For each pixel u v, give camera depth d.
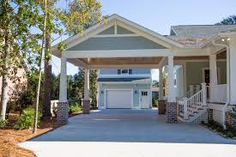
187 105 19.62
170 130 15.45
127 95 38.25
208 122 18.02
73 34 17.23
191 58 23.38
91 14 18.73
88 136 13.45
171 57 18.42
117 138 12.89
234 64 16.09
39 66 14.18
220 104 16.67
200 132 14.67
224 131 14.37
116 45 18.58
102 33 18.67
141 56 18.47
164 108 26.88
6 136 12.60
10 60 14.02
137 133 14.39
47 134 14.00
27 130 14.90
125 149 10.53
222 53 20.56
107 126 17.25
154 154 9.76
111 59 23.45
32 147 10.86
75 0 17.02
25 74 14.91
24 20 13.16
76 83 35.84
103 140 12.37
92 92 36.00
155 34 18.17
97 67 27.36
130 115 25.55
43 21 13.45
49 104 21.03
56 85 33.12
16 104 22.11
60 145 11.25
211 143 11.69
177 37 25.03
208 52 19.91
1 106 15.70
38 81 14.34
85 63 26.23
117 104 38.22
